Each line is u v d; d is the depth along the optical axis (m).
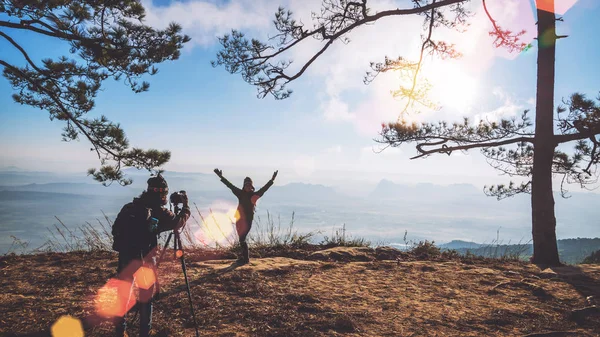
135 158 8.92
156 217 3.86
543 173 9.24
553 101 9.34
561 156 10.76
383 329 4.25
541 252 8.97
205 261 7.80
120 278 3.66
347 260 8.26
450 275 6.88
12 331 4.00
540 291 5.77
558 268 7.85
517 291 5.89
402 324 4.41
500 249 9.95
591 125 8.98
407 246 10.09
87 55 8.16
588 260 10.79
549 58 9.28
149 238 3.79
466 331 4.23
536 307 5.10
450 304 5.20
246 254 7.62
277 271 6.84
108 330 4.07
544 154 9.27
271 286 5.87
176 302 4.96
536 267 8.20
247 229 7.64
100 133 8.74
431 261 8.48
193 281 6.07
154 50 8.45
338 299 5.32
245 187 7.86
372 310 4.89
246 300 5.14
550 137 9.27
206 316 4.53
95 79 9.06
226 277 6.27
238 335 3.99
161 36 8.72
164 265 7.26
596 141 9.14
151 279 3.72
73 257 7.83
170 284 5.90
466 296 5.60
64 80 8.92
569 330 4.27
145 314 3.61
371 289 5.89
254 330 4.13
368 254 8.78
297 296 5.32
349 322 4.29
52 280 6.03
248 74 9.27
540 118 9.38
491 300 5.42
